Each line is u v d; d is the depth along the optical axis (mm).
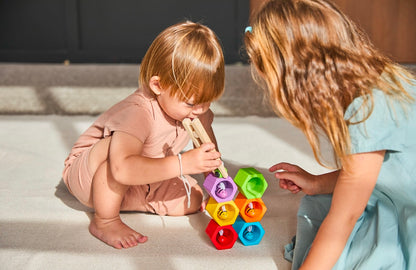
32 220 1322
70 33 3551
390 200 1052
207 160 1105
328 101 963
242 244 1200
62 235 1243
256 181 1195
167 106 1205
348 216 960
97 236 1227
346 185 963
